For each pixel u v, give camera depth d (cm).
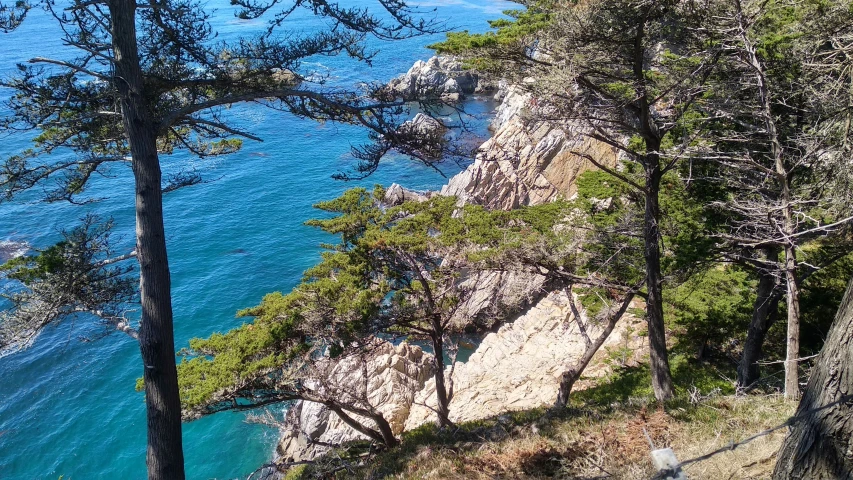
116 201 4950
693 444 962
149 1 974
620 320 2662
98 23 969
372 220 1883
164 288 966
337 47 1078
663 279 1541
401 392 2653
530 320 3002
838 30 1368
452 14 10844
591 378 2342
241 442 2862
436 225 1848
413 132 1011
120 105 970
